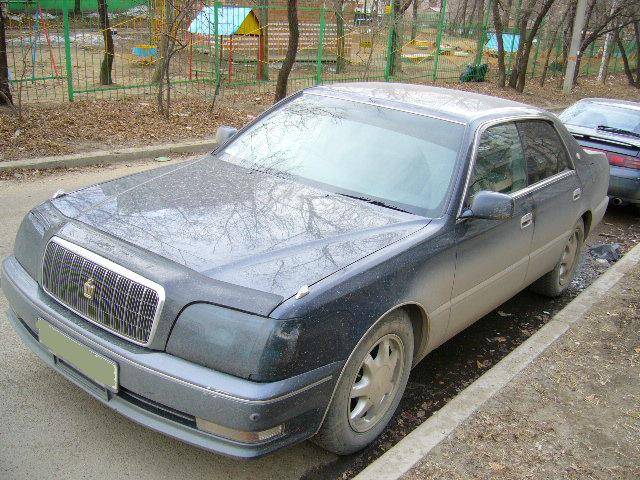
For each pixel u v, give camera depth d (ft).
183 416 8.45
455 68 74.95
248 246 9.57
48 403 11.00
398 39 65.67
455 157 12.17
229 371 8.20
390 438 11.34
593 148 26.40
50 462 9.65
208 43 53.83
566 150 16.57
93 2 89.86
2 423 10.39
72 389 11.44
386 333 10.21
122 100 40.96
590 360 13.71
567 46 80.89
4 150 27.48
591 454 10.60
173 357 8.46
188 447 10.32
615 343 14.57
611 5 82.43
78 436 10.28
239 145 13.97
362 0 90.38
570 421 11.44
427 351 11.72
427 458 10.00
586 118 28.48
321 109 14.02
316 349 8.61
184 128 35.45
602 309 16.37
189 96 45.75
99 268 9.05
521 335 16.12
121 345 8.73
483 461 10.09
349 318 9.10
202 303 8.43
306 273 9.10
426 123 12.94
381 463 9.78
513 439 10.73
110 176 26.58
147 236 9.62
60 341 9.37
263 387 8.08
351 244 10.09
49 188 23.98
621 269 19.33
